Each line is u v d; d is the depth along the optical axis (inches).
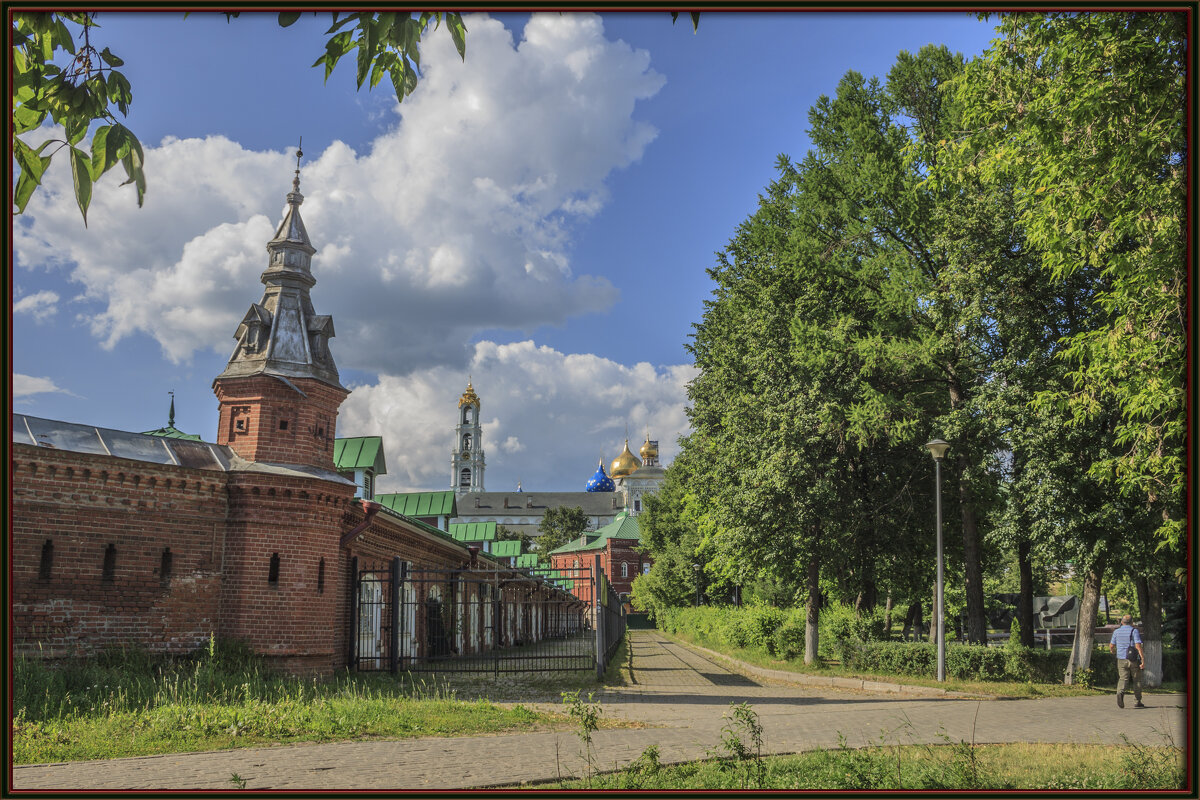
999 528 901.8
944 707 671.8
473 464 6338.6
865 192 1067.3
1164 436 484.7
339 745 441.7
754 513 1008.9
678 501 2413.9
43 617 575.5
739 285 1220.5
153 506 650.8
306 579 727.7
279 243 818.8
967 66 521.0
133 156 161.3
